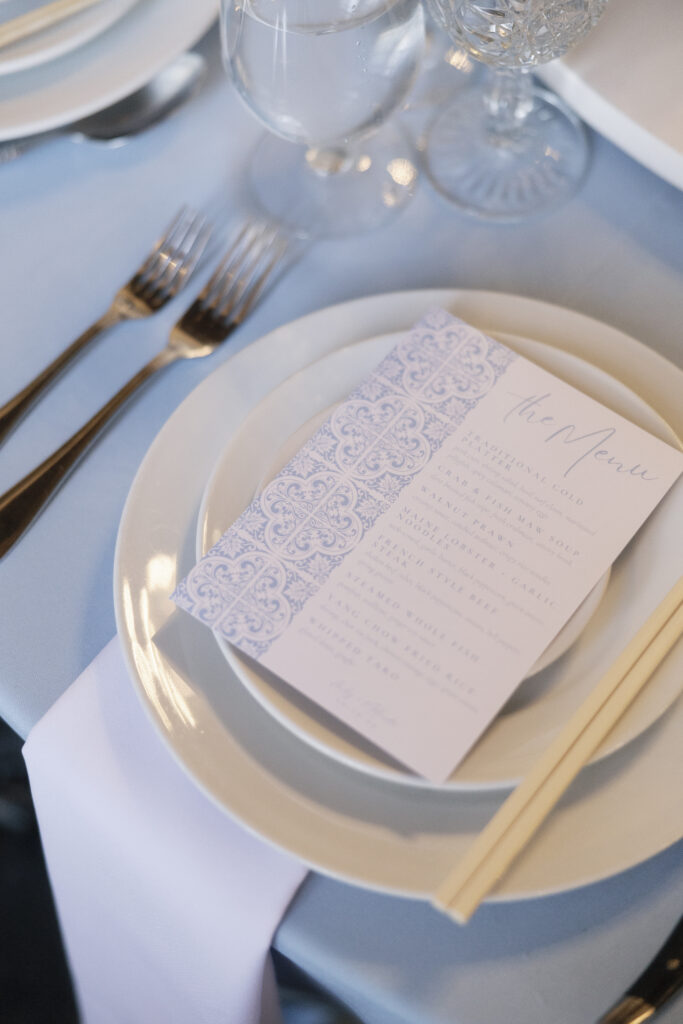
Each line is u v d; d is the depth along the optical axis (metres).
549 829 0.37
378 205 0.56
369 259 0.55
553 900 0.39
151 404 0.51
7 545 0.48
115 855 0.42
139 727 0.42
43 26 0.55
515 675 0.38
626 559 0.41
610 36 0.53
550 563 0.40
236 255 0.55
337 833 0.37
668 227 0.54
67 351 0.53
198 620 0.42
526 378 0.44
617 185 0.56
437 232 0.55
